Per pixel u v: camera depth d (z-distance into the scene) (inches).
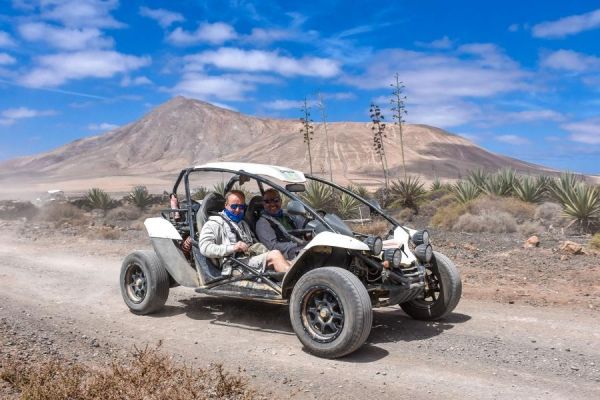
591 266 432.5
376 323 278.7
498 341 245.1
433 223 788.6
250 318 287.3
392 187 1064.8
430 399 180.7
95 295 347.3
